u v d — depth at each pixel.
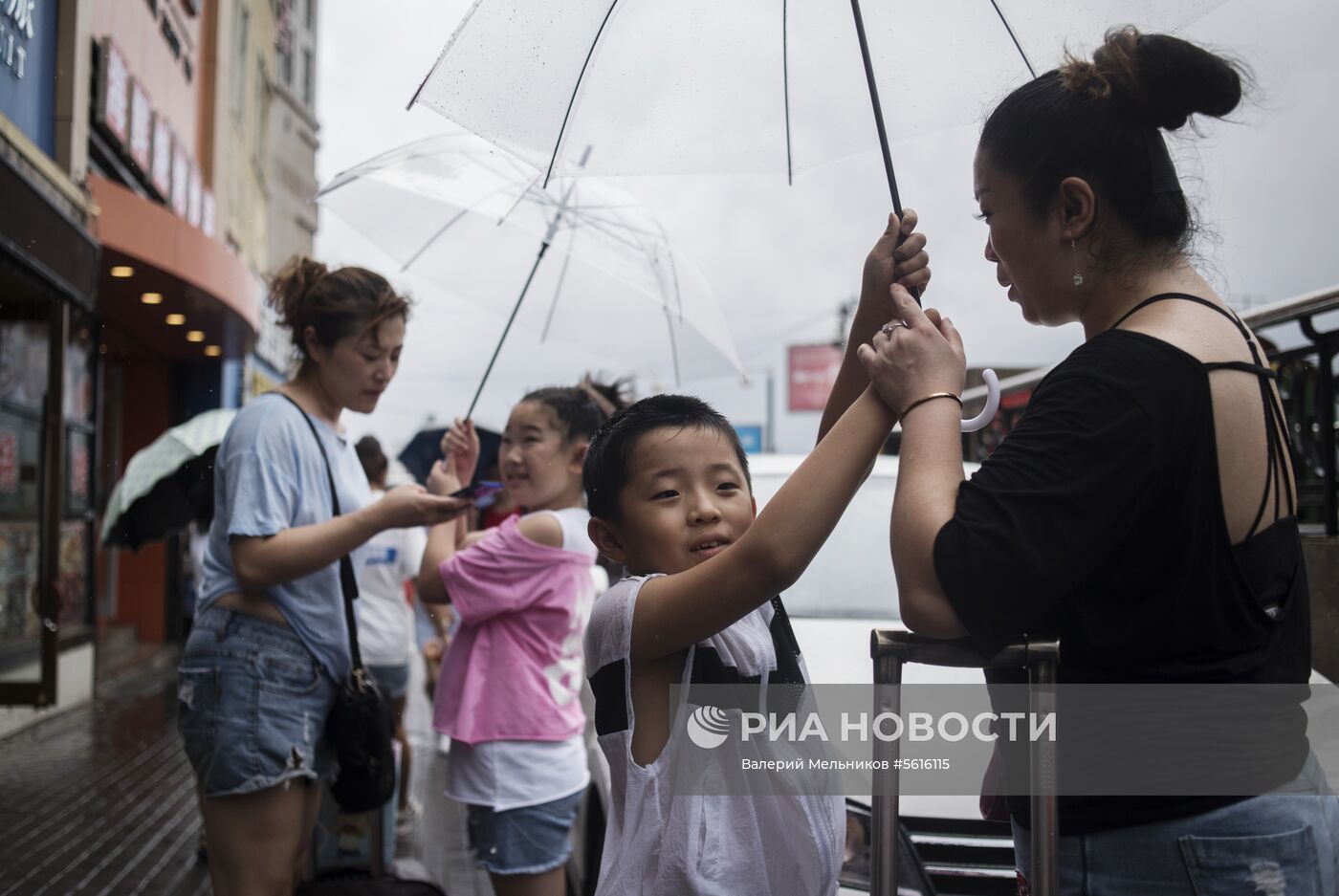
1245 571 1.39
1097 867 1.38
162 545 15.19
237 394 16.62
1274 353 3.36
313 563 2.54
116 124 9.27
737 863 1.56
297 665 2.59
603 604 1.65
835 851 1.67
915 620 1.36
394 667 5.18
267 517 2.54
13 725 8.04
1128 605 1.36
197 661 2.57
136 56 10.59
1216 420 1.37
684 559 1.69
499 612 3.02
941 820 2.58
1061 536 1.30
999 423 5.11
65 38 7.92
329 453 2.75
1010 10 1.81
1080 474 1.31
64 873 4.81
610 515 1.78
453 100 1.67
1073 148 1.47
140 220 9.38
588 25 1.72
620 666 1.63
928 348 1.49
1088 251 1.48
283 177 24.41
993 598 1.29
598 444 1.79
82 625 9.46
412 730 7.89
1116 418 1.33
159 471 5.32
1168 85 1.43
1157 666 1.36
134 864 4.94
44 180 7.11
